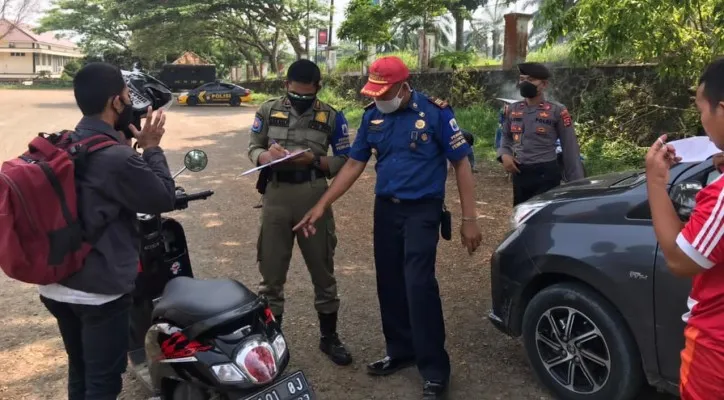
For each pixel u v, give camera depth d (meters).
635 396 3.10
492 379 3.66
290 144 3.64
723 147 1.79
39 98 30.34
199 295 2.62
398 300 3.66
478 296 4.98
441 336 3.40
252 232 6.95
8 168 2.26
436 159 3.36
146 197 2.44
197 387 2.62
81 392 2.80
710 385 1.81
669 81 10.17
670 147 1.88
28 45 66.19
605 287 3.06
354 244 6.51
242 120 20.38
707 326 1.81
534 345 3.45
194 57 37.66
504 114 5.38
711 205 1.72
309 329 4.38
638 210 3.05
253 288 5.16
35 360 3.88
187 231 7.00
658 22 6.70
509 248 3.57
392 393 3.53
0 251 2.22
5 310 4.70
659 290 2.87
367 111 3.51
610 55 7.23
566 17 7.25
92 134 2.44
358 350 4.07
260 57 38.81
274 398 2.47
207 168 11.19
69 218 2.29
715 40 6.71
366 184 9.84
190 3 32.84
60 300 2.46
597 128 11.13
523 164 5.11
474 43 29.28
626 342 3.05
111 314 2.52
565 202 3.40
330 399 3.46
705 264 1.74
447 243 6.50
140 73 3.11
